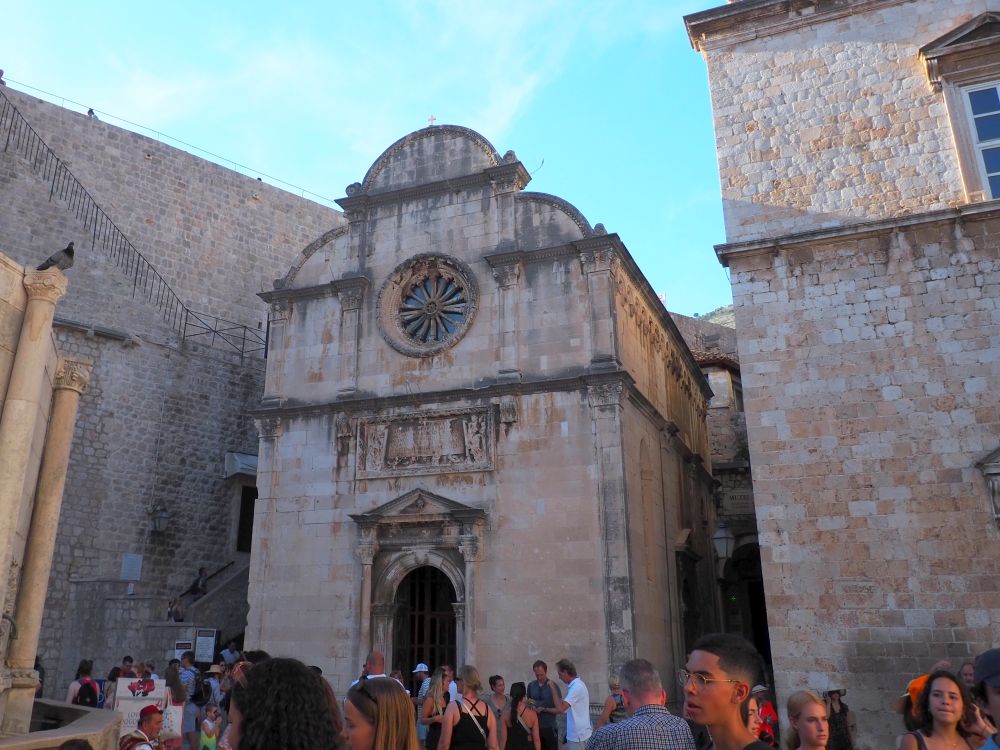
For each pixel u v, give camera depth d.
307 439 26.38
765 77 20.92
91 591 27.30
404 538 24.11
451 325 26.25
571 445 23.19
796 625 17.16
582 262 24.64
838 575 17.16
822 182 19.69
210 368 33.69
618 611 21.34
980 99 18.88
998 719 5.36
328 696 4.62
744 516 38.94
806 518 17.69
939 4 19.75
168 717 15.09
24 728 11.12
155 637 26.31
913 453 17.31
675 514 29.11
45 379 11.94
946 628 16.19
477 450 24.08
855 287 18.69
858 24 20.41
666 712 6.10
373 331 26.78
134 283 31.67
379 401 25.52
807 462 18.02
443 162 27.59
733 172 20.55
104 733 9.95
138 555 29.53
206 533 32.03
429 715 14.20
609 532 22.05
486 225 26.31
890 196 19.02
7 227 29.23
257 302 37.47
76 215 31.27
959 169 18.52
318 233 41.12
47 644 26.66
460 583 23.22
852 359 18.28
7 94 30.92
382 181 28.41
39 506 12.05
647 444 26.62
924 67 19.44
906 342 17.97
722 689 4.59
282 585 25.17
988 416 16.95
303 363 27.34
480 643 22.41
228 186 37.75
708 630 32.81
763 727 12.79
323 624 24.28
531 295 25.03
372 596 24.03
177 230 35.19
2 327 10.43
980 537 16.39
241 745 4.06
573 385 23.58
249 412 27.12
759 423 18.59
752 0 21.19
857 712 16.30
